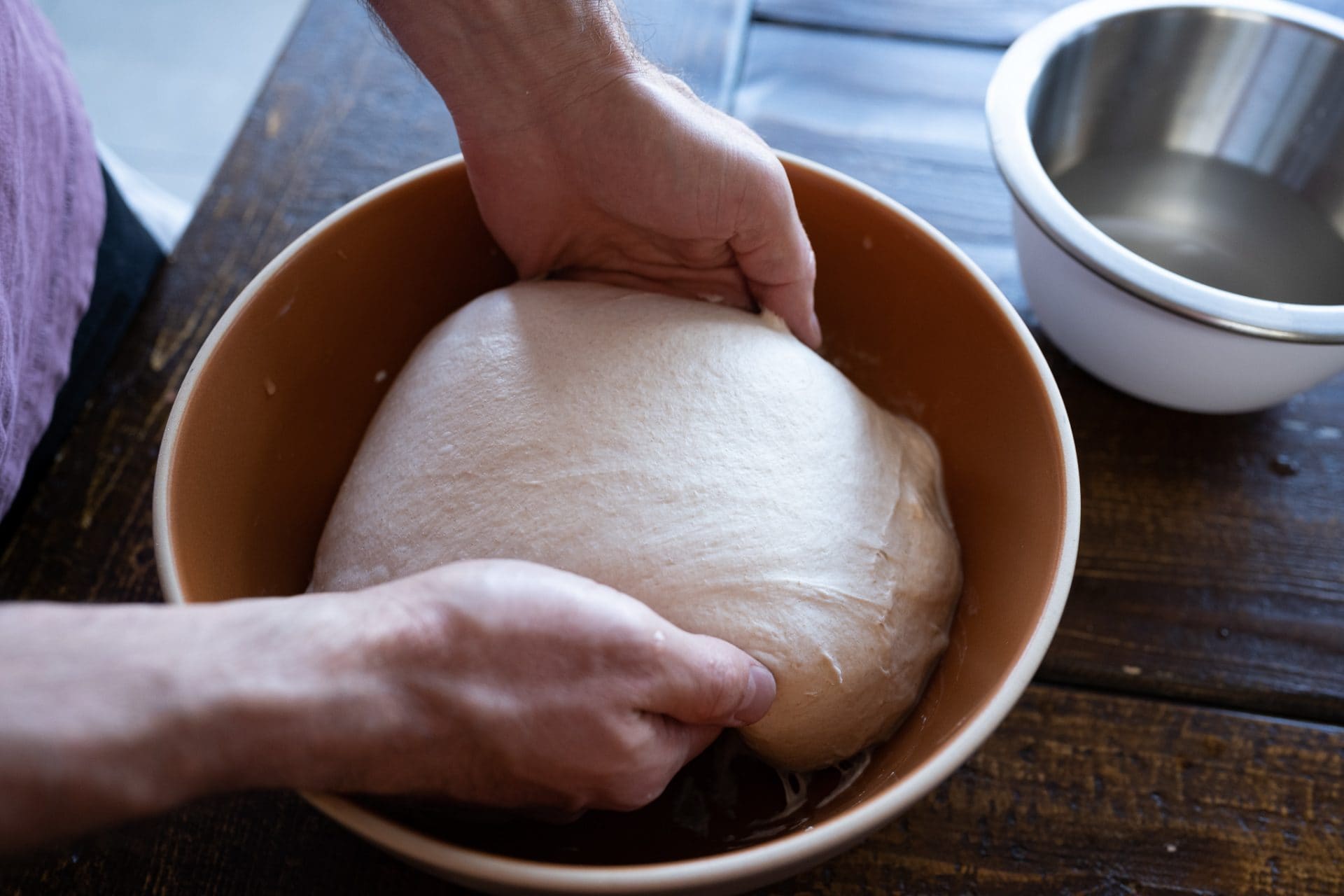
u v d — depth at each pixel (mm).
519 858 510
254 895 543
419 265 682
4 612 330
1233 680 613
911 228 621
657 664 434
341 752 353
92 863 552
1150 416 732
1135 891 544
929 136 869
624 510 548
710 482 561
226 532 557
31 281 637
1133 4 746
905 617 579
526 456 564
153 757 311
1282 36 743
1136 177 824
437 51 553
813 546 556
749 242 628
